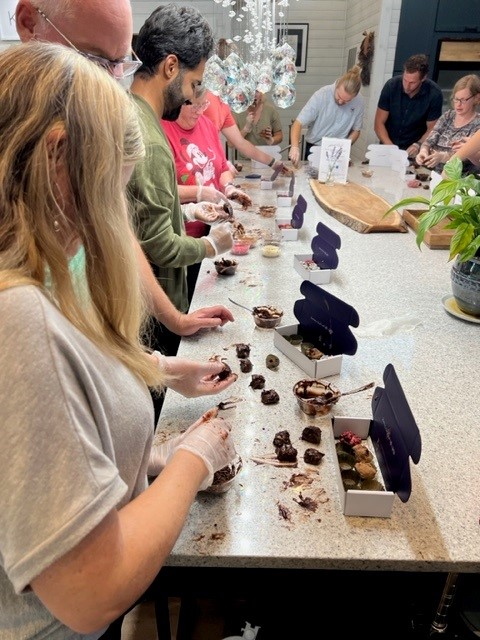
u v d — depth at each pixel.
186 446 0.71
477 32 4.62
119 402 0.56
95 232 0.51
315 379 1.13
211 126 2.46
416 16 4.62
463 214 1.31
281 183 3.17
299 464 0.89
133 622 1.34
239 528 0.76
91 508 0.43
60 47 0.50
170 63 1.27
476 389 1.12
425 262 1.89
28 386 0.42
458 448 0.93
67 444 0.43
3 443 0.42
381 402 0.89
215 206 2.07
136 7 5.10
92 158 0.47
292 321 1.41
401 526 0.77
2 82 0.45
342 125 4.06
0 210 0.46
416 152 3.83
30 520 0.42
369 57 5.09
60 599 0.45
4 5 2.45
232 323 1.41
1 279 0.44
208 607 1.30
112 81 0.51
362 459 0.87
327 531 0.76
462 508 0.80
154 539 0.54
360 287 1.67
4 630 0.57
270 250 1.92
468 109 3.14
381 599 1.12
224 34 4.97
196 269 2.15
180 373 0.99
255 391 1.10
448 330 1.39
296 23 6.14
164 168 1.31
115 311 0.58
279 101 2.31
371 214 2.34
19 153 0.45
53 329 0.45
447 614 0.91
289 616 1.13
